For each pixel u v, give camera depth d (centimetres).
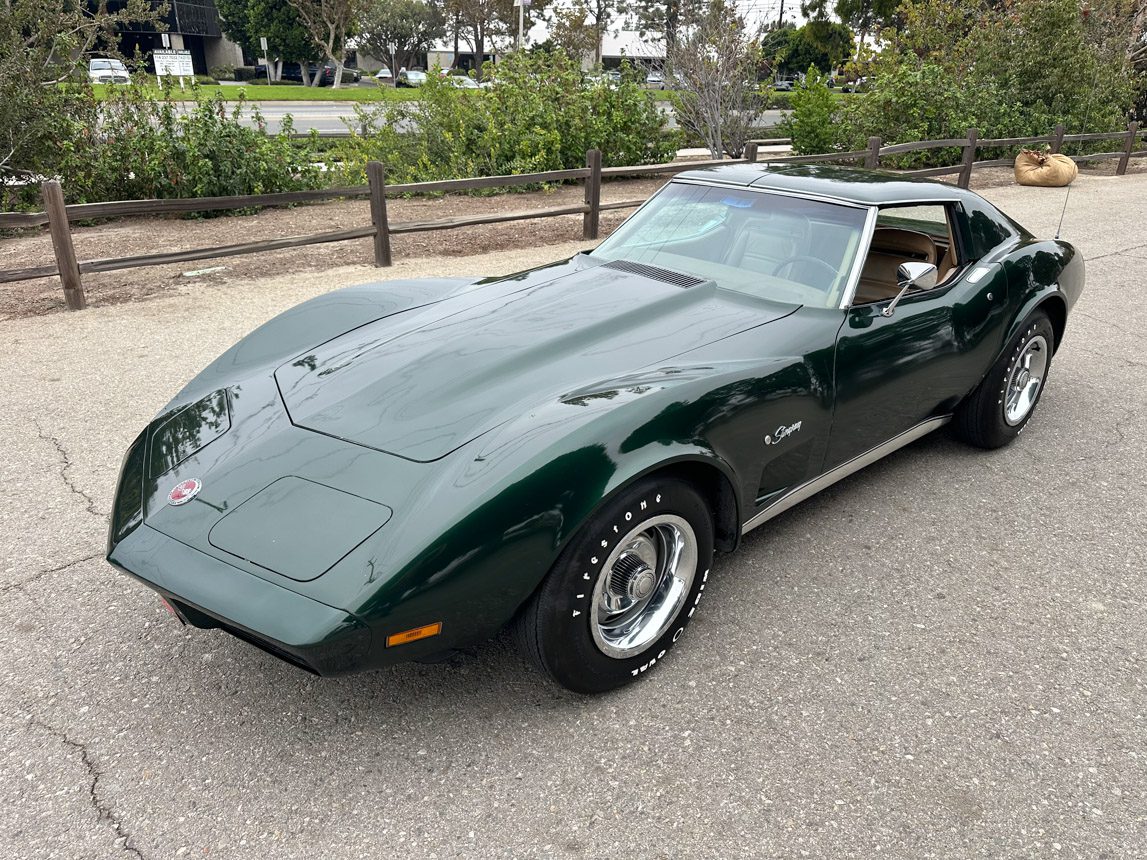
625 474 236
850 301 330
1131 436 474
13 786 228
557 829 219
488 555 217
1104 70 1855
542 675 276
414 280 386
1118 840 221
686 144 1891
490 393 263
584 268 375
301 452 247
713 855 212
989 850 217
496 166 1344
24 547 341
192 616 231
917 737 253
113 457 416
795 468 316
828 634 300
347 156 1474
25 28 1120
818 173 400
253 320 641
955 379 386
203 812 222
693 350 292
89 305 684
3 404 478
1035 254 429
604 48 5556
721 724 256
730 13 1803
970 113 1650
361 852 211
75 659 279
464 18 6512
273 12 5644
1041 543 364
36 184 1034
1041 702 270
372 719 255
